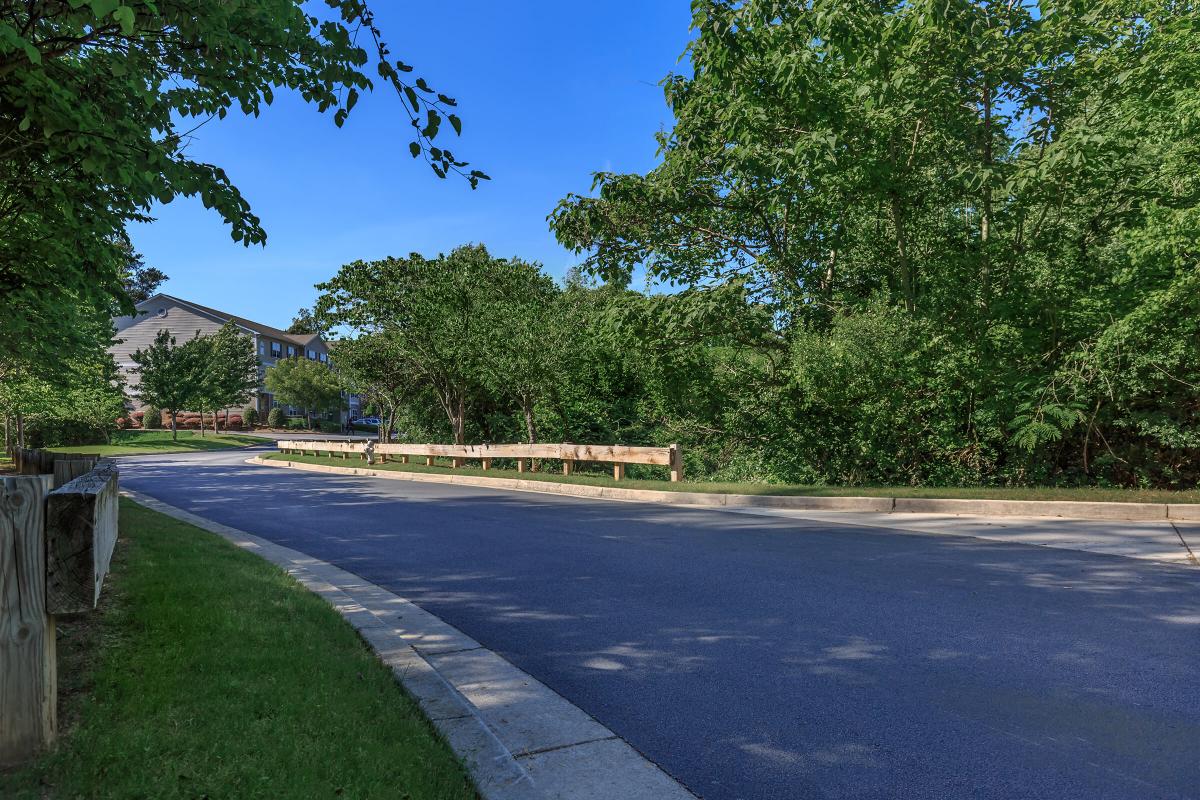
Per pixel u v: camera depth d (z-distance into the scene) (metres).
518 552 8.25
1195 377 12.55
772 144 15.20
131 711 3.16
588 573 7.11
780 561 7.54
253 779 2.69
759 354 17.47
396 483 18.72
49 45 5.18
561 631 5.29
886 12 13.41
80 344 12.40
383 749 3.05
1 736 2.68
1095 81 13.26
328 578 7.03
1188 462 13.62
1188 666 4.41
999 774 3.16
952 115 13.72
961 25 11.79
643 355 17.33
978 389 14.15
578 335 21.12
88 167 5.13
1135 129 13.00
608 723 3.73
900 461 15.54
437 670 4.48
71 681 3.47
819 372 14.30
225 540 8.12
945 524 10.03
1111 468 14.09
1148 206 11.77
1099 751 3.36
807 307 16.52
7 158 5.79
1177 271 11.41
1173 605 5.75
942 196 15.11
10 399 23.42
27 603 2.72
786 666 4.51
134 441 44.97
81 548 2.76
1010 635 5.02
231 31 5.19
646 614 5.68
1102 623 5.28
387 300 24.83
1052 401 13.19
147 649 3.94
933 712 3.80
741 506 12.55
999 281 14.77
